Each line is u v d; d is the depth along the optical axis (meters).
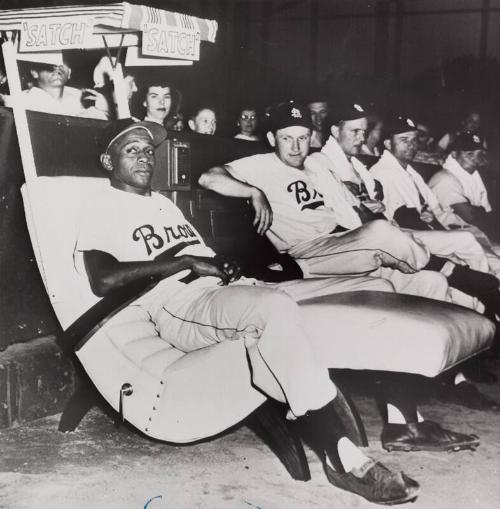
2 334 2.97
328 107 5.00
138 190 2.86
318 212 4.09
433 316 2.75
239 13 7.20
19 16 2.90
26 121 2.76
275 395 2.32
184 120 5.00
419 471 2.57
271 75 5.68
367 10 10.45
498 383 4.08
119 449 2.73
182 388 2.47
